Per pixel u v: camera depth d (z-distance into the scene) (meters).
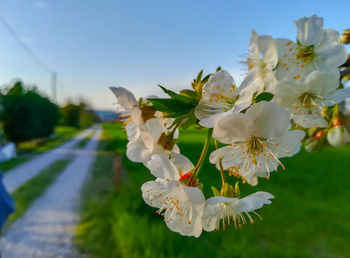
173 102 0.91
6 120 18.12
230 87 0.93
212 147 3.56
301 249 5.42
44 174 11.17
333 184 11.53
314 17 0.99
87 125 66.69
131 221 5.20
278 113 0.83
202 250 4.72
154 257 4.23
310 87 0.94
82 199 7.62
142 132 1.00
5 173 11.27
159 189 1.06
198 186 0.97
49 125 22.19
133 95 1.00
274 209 7.97
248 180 1.04
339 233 6.24
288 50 0.99
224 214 0.97
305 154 20.00
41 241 5.06
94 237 5.17
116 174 8.61
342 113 1.28
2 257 4.54
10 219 6.08
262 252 5.16
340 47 0.97
